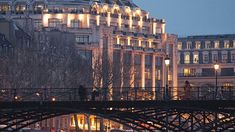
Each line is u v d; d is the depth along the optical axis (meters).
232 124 134.38
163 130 125.06
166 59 133.00
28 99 155.38
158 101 120.44
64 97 156.12
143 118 124.31
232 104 118.44
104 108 123.44
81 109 122.38
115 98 160.12
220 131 126.94
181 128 124.88
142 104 121.06
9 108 122.56
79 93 126.12
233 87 133.25
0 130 131.25
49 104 122.38
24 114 127.44
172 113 131.88
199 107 119.38
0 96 150.25
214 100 118.81
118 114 123.06
